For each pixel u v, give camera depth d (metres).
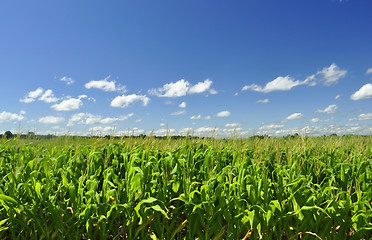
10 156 6.38
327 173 5.63
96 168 5.61
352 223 4.31
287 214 4.20
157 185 4.39
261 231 4.24
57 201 4.43
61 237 4.15
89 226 4.12
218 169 5.50
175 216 4.37
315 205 4.29
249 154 6.32
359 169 5.45
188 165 5.39
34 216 4.09
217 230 4.28
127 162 5.23
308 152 6.91
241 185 4.49
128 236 4.16
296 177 5.08
